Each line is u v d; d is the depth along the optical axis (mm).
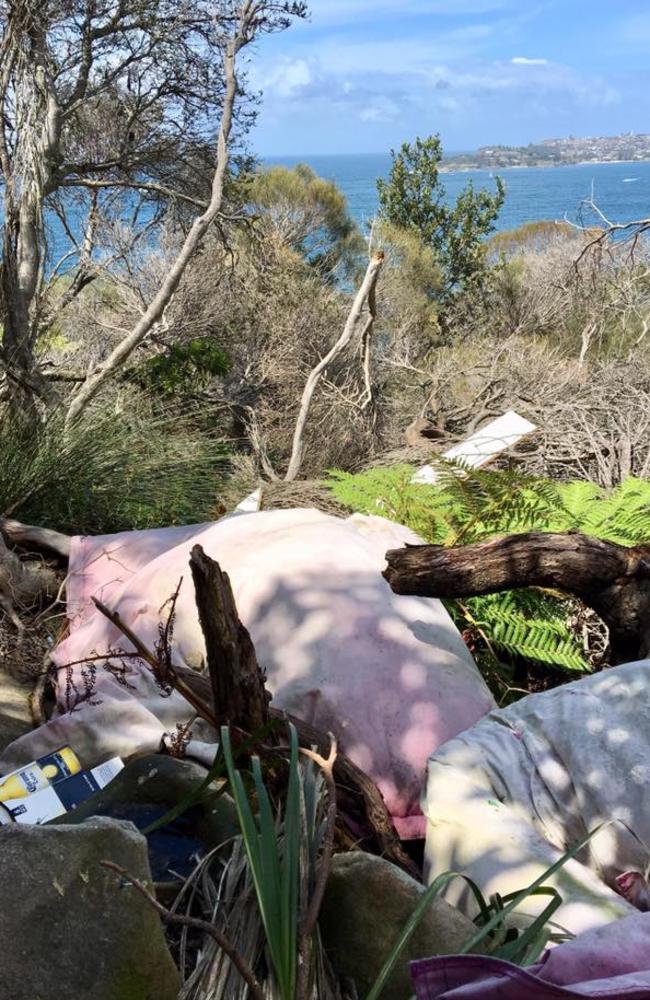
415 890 1715
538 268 17812
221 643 2117
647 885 1988
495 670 3293
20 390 6734
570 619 3486
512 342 11312
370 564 2986
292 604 2801
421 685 2623
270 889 1593
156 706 2754
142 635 3014
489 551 2730
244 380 11758
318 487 4828
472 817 2047
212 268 13531
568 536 2783
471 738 2242
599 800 2061
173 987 1580
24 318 7477
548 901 1828
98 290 14031
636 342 11008
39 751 2615
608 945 1584
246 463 7293
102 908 1539
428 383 11062
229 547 3143
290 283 14117
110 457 5168
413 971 1501
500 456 5277
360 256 17297
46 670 3219
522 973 1445
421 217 20641
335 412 8836
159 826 1946
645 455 5199
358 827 2285
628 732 2158
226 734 1706
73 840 1554
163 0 10516
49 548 3877
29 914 1502
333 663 2654
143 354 12438
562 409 5750
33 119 8258
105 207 12602
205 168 12352
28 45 8562
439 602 2965
